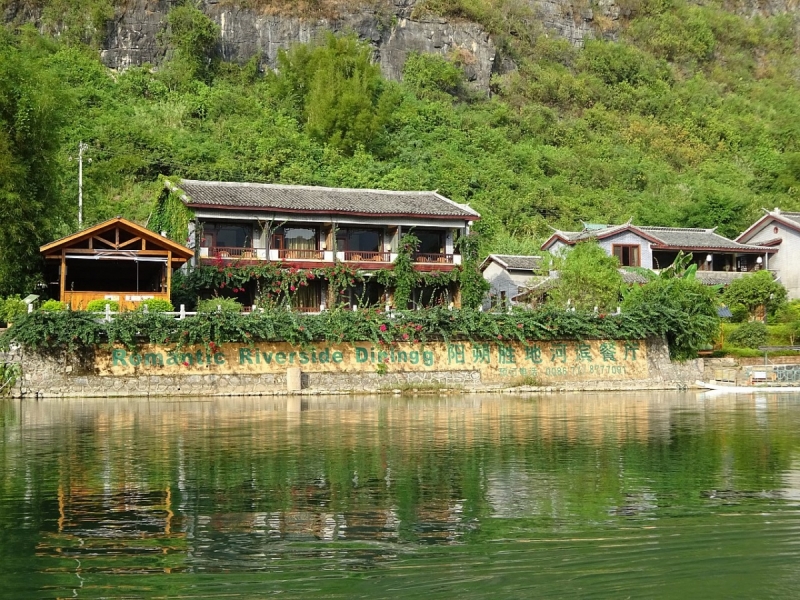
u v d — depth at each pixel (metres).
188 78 92.62
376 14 107.31
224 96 88.62
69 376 38.50
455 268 54.84
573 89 113.38
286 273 50.84
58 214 47.19
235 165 75.12
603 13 133.62
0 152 42.50
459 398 40.91
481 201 81.31
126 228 43.56
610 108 114.00
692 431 27.95
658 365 48.25
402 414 32.88
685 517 16.34
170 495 18.11
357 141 86.81
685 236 70.62
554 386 45.59
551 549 14.36
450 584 12.77
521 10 122.75
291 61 95.50
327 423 29.72
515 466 21.34
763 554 14.04
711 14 142.75
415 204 55.03
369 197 55.19
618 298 53.00
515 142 99.38
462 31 111.44
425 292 56.03
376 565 13.62
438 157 87.75
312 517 16.38
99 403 36.41
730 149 112.56
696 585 12.62
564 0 128.00
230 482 19.36
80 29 94.12
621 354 47.44
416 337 43.19
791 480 19.77
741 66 139.00
